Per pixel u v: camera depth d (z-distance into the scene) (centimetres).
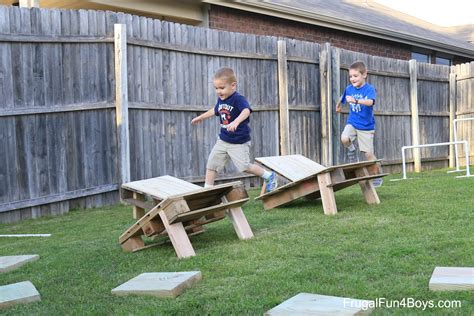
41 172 625
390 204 555
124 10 1007
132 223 548
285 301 253
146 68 723
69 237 488
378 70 1084
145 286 292
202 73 801
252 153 859
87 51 666
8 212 597
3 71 589
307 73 953
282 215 526
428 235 393
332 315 231
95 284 319
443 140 1270
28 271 362
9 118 596
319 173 519
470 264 311
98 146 679
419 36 1507
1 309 280
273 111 895
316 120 972
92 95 671
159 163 744
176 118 767
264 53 878
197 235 452
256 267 330
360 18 1415
